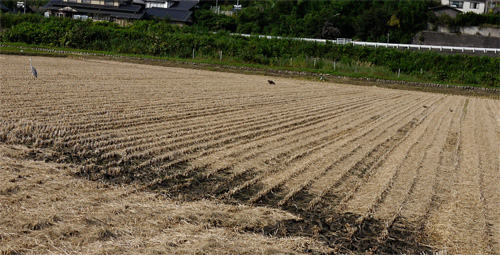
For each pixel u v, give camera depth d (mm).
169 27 43438
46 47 34156
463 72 33344
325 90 22141
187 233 5094
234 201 6402
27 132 9008
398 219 6078
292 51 38062
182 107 13453
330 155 9172
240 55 35250
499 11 58250
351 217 6094
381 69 34125
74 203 5660
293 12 56188
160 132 10039
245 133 10633
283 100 17016
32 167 7059
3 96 12609
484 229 5820
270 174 7707
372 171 8227
